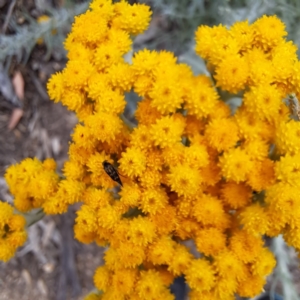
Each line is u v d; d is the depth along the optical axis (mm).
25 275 191
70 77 96
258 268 96
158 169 95
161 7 181
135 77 96
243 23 96
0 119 195
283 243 170
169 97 90
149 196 94
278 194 89
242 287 97
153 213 96
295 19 163
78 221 98
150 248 97
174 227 98
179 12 179
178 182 91
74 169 101
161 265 102
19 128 196
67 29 186
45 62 194
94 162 97
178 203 98
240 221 97
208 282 94
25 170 105
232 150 93
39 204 108
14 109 196
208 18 175
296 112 95
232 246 96
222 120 93
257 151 93
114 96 95
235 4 171
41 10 189
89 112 99
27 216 111
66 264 192
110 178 98
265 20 95
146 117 95
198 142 95
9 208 106
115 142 97
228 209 101
